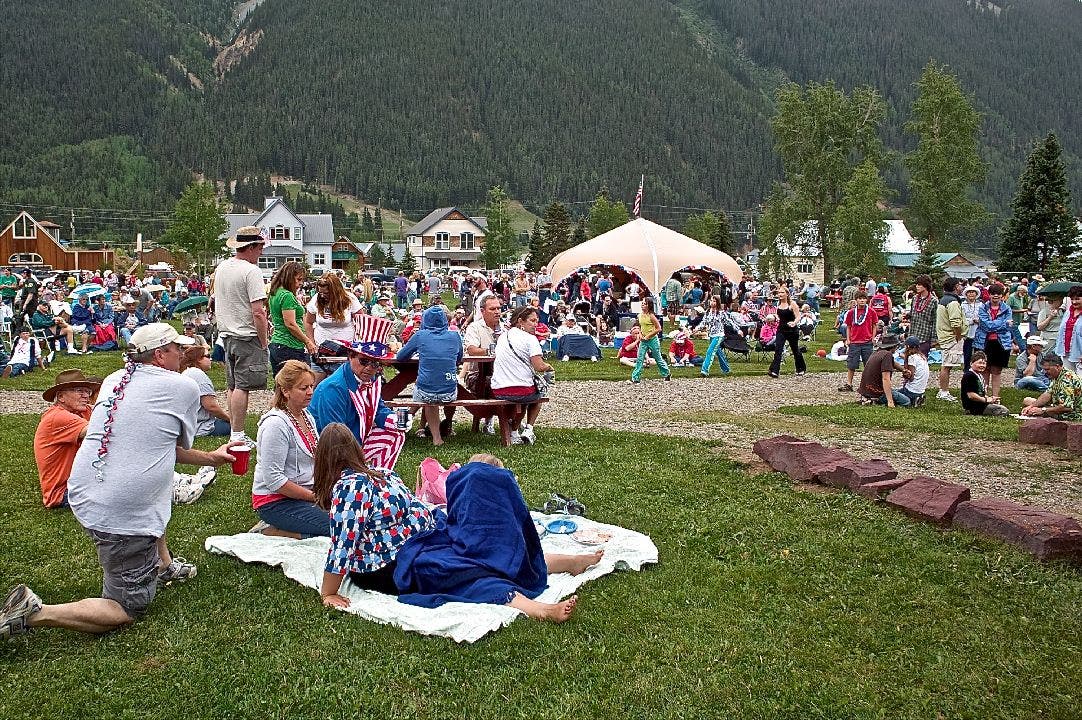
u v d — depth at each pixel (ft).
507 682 14.92
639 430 38.17
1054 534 20.42
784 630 17.06
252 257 29.96
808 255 220.84
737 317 79.05
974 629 17.16
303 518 20.76
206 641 16.24
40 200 601.62
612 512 24.34
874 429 39.14
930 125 207.41
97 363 63.41
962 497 23.39
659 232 118.01
